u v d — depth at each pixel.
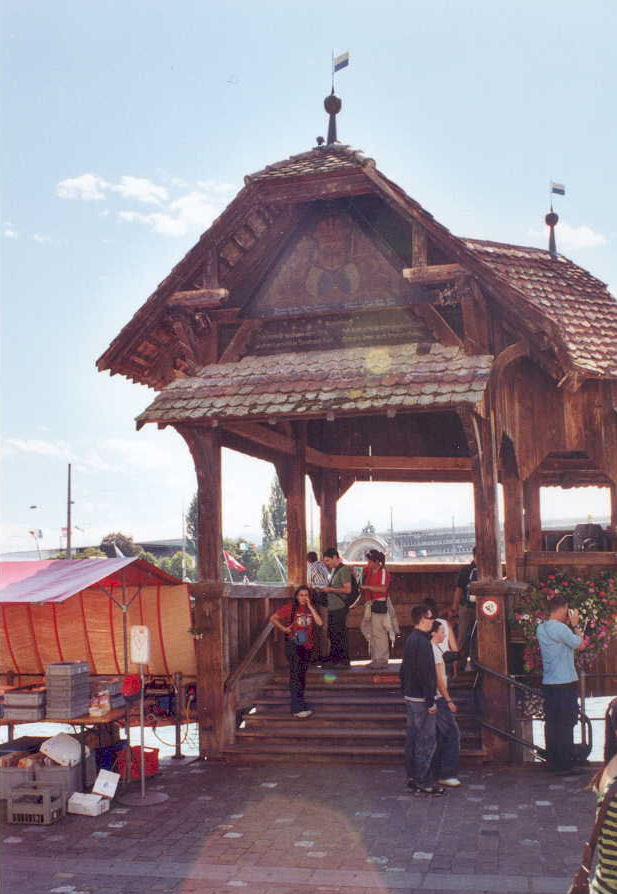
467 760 12.24
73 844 9.43
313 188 13.62
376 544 26.98
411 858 8.57
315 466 18.23
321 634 16.12
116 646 14.23
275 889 7.93
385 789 11.12
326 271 14.15
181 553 92.69
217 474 13.62
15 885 8.23
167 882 8.21
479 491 12.82
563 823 9.45
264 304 14.35
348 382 13.02
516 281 14.60
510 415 13.72
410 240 13.82
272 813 10.29
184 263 13.86
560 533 18.22
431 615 11.22
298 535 16.50
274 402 12.99
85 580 11.77
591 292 15.45
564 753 11.64
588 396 13.87
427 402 12.23
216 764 12.87
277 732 13.16
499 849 8.71
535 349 13.23
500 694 12.43
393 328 13.73
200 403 13.34
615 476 13.79
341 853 8.81
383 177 13.16
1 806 10.89
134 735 20.09
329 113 14.70
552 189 16.83
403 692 11.12
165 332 14.58
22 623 14.50
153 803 10.83
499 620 12.59
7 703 11.38
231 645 13.82
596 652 13.75
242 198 13.70
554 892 7.55
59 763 10.97
